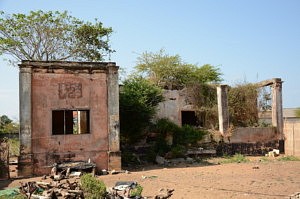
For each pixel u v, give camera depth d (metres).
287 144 26.27
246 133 26.25
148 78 32.00
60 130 22.45
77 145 18.55
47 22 28.64
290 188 13.00
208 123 28.67
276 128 26.91
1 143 17.17
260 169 18.42
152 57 33.16
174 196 12.08
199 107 29.27
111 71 19.33
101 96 19.19
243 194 12.16
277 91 27.38
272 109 27.58
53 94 18.33
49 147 18.05
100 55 30.73
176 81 32.16
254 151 26.20
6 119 38.94
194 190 13.02
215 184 14.20
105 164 18.89
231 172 17.58
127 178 16.33
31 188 11.97
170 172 18.09
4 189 13.97
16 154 23.12
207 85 29.80
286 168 18.67
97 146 18.88
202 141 25.44
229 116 28.80
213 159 23.70
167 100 28.80
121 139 23.72
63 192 11.21
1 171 16.84
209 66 34.09
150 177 16.34
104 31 30.39
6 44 27.50
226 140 25.78
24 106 17.69
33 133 17.83
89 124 19.03
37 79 18.11
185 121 31.31
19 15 27.86
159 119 26.64
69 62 18.58
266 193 12.23
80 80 18.84
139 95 23.72
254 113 29.42
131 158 22.14
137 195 11.56
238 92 29.36
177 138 25.09
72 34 29.59
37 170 17.72
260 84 29.33
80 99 18.80
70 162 18.17
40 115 18.03
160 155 23.28
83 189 11.00
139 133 23.73
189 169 19.22
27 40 28.30
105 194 10.86
